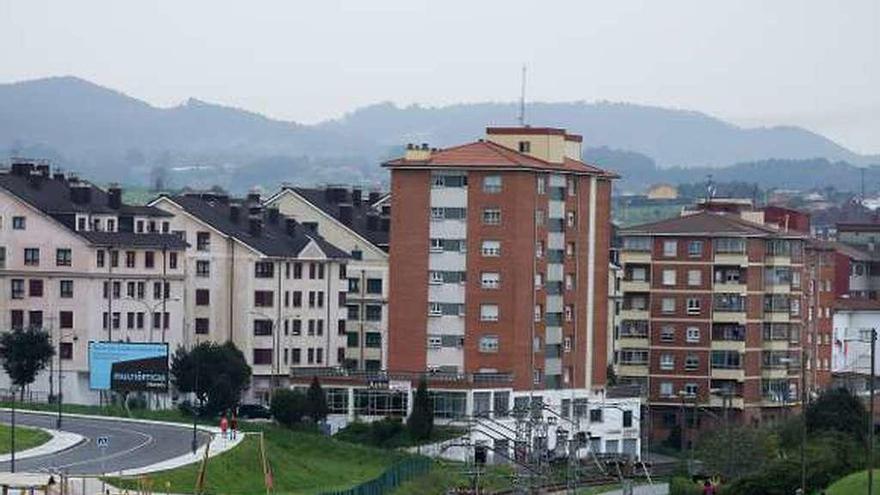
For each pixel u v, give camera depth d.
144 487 190.50
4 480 173.88
